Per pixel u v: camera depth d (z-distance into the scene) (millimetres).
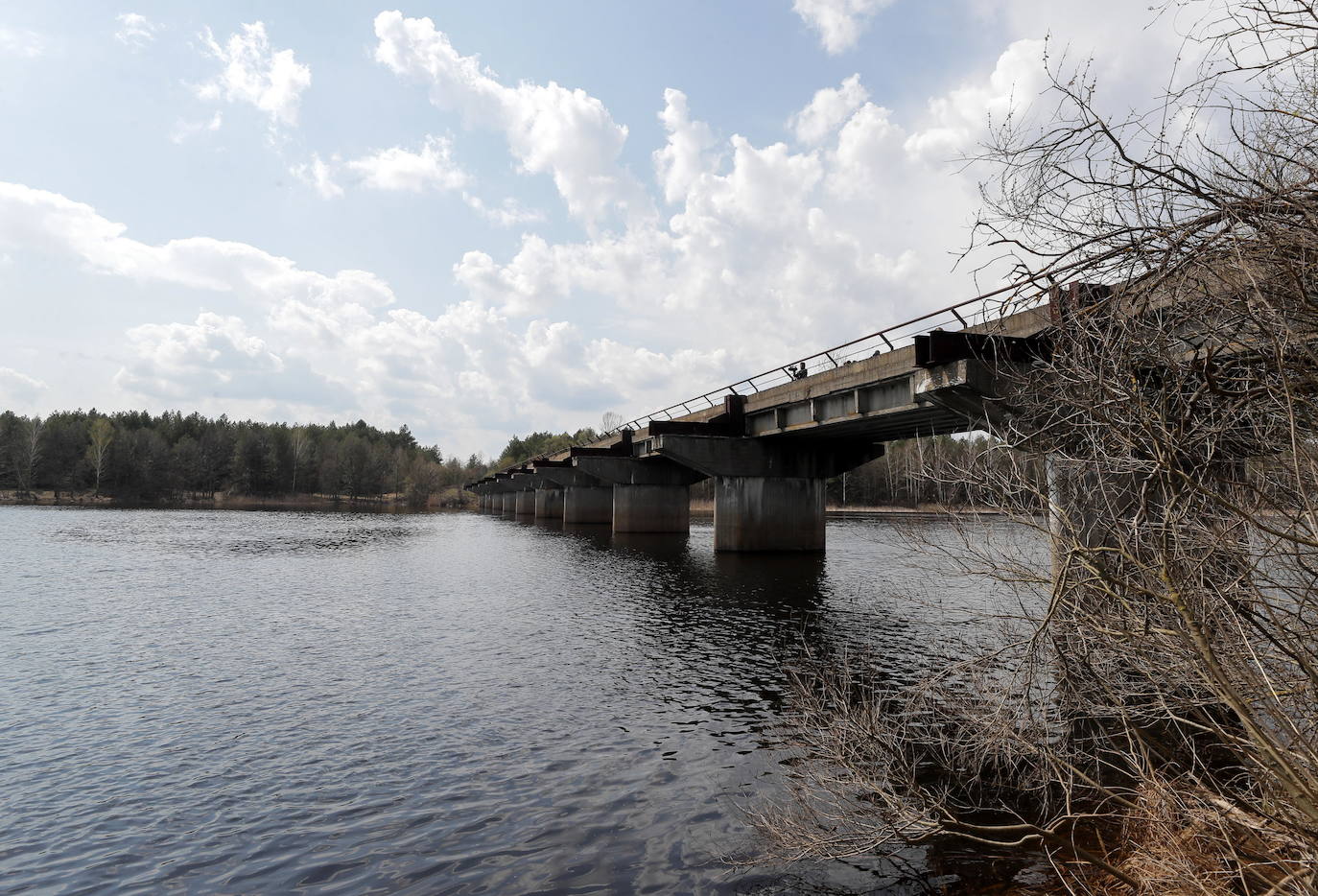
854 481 83500
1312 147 3959
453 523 80625
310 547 43969
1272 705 4328
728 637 17188
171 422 165125
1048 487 5379
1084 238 4543
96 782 8625
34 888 6332
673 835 7207
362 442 158125
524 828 7402
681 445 37000
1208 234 4094
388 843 7113
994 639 8414
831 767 7938
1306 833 3936
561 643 16609
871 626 18188
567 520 71375
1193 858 5117
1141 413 4078
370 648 15945
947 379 15750
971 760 7543
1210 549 4461
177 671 13945
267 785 8539
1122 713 5656
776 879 6301
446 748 9719
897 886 6055
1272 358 3910
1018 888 5820
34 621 19109
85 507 106875
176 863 6754
